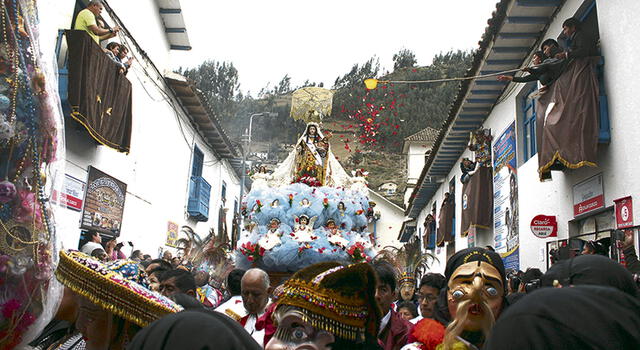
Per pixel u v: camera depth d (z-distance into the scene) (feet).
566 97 27.27
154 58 46.80
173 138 49.93
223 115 208.03
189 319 4.12
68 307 8.79
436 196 79.25
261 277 14.56
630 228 22.81
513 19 33.81
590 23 29.89
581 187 29.09
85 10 30.45
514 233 39.47
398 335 12.12
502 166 43.01
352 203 22.71
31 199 7.98
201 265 25.88
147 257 30.73
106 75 31.19
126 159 38.52
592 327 3.52
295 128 207.51
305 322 6.15
